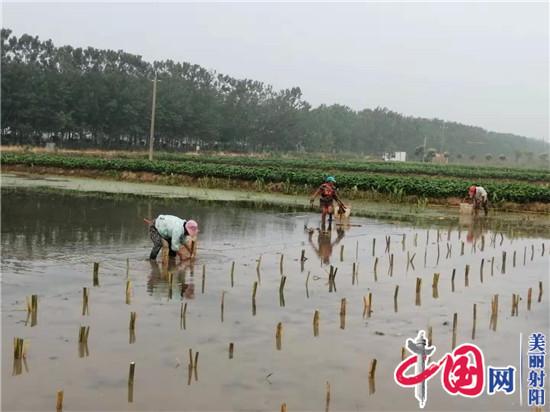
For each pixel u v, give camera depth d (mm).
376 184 37656
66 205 28078
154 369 8570
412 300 12922
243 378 8383
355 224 25953
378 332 10594
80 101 98688
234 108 133375
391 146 198250
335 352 9516
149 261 15773
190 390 7953
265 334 10219
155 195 35688
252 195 38531
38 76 95875
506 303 12992
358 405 7766
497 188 35875
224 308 11641
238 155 115250
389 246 19922
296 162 73688
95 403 7508
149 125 109125
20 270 14242
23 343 8805
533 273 16469
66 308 11250
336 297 12867
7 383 7977
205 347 9484
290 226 24391
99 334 9891
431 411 7746
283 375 8547
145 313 11109
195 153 108938
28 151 75812
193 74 137000
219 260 16328
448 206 35594
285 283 13945
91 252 16797
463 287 14422
